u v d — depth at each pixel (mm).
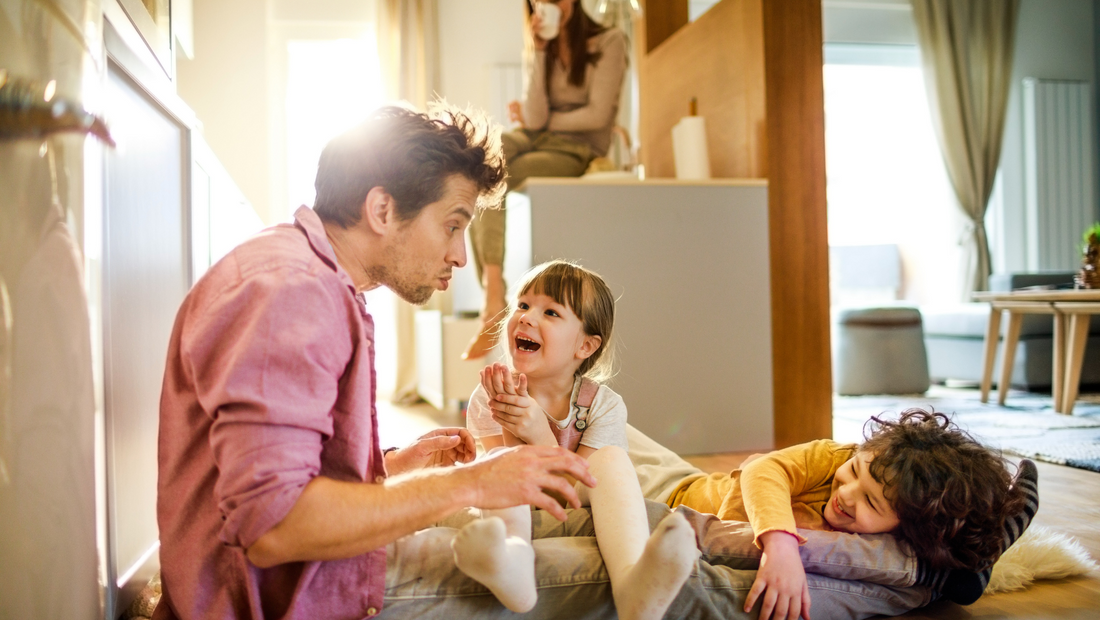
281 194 4477
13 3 716
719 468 2152
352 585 819
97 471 836
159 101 1185
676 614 964
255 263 756
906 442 1087
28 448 734
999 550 1076
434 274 906
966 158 5488
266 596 799
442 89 4613
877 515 1080
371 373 867
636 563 832
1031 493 1140
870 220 6234
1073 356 3127
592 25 2986
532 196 2311
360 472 799
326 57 4520
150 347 1180
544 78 2961
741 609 978
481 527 757
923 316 4508
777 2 2439
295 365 720
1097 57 5895
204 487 800
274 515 693
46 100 740
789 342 2465
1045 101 5719
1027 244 5781
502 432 1359
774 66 2445
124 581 1022
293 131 4492
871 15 5543
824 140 2496
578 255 2332
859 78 6156
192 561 798
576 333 1330
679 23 3549
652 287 2371
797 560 994
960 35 5500
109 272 941
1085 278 3178
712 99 2844
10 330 723
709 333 2406
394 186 851
